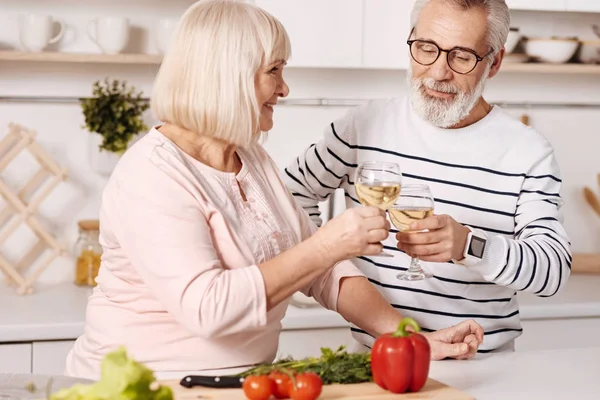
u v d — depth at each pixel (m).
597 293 3.26
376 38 3.13
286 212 1.94
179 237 1.62
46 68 3.22
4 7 3.16
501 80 3.61
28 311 2.84
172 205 1.64
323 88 3.45
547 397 1.69
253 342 1.79
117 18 3.04
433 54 2.12
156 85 1.75
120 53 3.13
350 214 1.63
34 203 3.14
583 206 3.70
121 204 1.68
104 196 1.74
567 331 3.11
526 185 2.19
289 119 3.43
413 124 2.24
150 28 3.27
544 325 3.09
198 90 1.70
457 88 2.12
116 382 1.10
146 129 3.17
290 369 1.56
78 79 3.25
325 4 3.08
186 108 1.71
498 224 2.20
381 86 3.48
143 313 1.76
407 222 1.83
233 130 1.72
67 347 2.74
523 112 3.63
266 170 1.96
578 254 3.61
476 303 2.19
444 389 1.61
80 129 3.27
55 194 3.27
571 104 3.66
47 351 2.72
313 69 3.43
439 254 1.88
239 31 1.70
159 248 1.62
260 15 1.75
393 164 1.76
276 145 3.44
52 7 3.19
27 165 3.24
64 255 3.23
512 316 2.25
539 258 2.00
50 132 3.25
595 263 3.57
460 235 1.90
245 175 1.85
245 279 1.61
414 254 1.87
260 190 1.86
